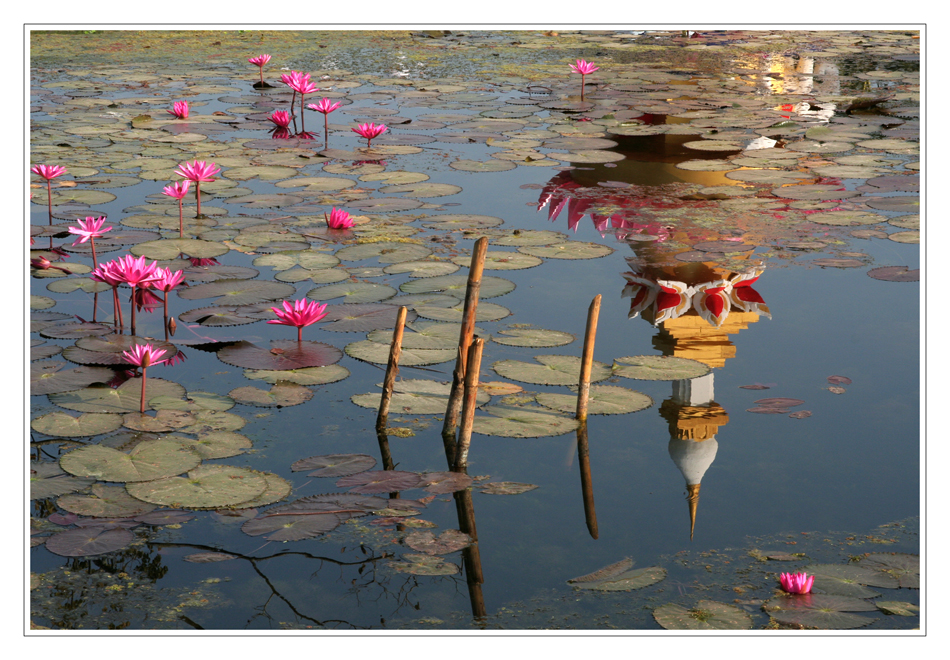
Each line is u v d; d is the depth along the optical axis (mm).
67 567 2457
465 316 3129
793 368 3678
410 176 6430
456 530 2674
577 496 2855
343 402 3391
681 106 8945
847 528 2678
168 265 4613
